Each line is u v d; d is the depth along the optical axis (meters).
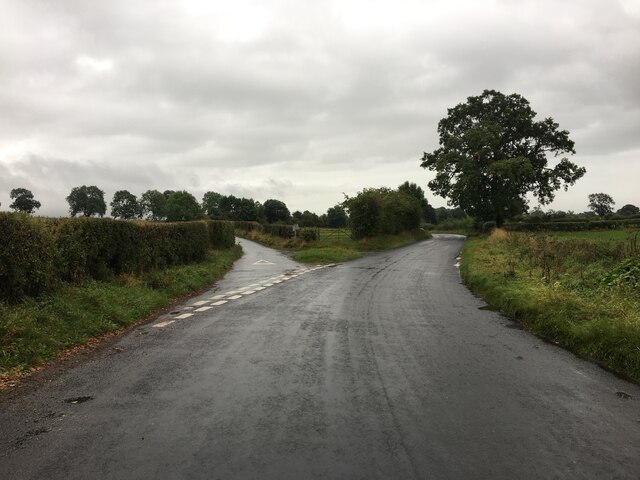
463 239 57.31
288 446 3.94
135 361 6.62
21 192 27.28
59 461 3.68
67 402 4.99
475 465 3.66
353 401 5.04
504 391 5.45
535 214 83.44
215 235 29.23
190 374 5.98
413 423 4.46
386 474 3.50
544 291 10.16
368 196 39.53
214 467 3.58
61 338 7.45
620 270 11.50
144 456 3.76
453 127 60.22
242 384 5.59
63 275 10.50
